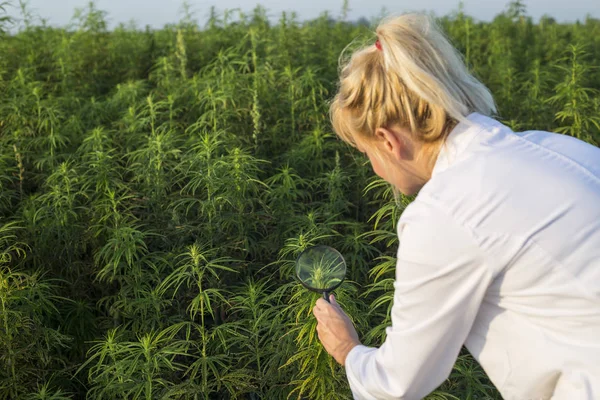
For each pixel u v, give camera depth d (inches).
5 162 194.4
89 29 314.2
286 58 273.6
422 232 68.6
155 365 126.5
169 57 284.5
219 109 220.8
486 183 68.1
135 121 213.9
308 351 120.8
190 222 171.3
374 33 73.9
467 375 124.9
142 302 145.6
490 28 377.4
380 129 73.2
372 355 78.7
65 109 247.3
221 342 141.4
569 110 204.7
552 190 67.6
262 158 209.5
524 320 69.3
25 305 138.9
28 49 297.0
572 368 67.4
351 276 162.1
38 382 143.0
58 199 169.9
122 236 150.3
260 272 169.8
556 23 415.5
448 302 69.3
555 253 66.0
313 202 185.2
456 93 71.9
